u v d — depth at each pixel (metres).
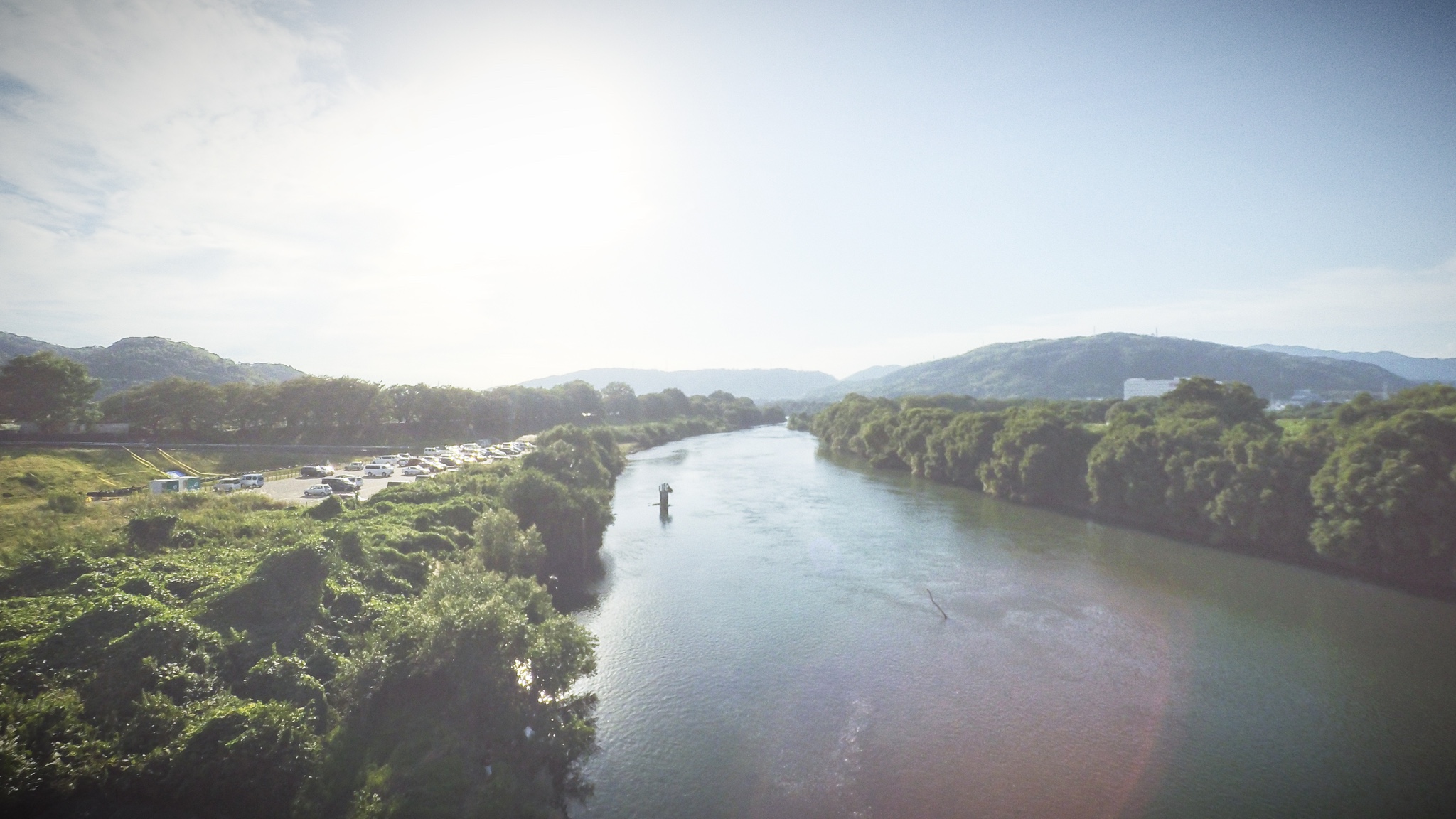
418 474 113.94
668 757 37.50
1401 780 35.72
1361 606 60.59
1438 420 65.25
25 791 24.22
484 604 38.50
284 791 27.97
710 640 53.16
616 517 98.69
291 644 36.97
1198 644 52.38
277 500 79.88
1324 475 71.88
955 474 129.38
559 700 41.38
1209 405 102.19
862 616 57.91
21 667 29.28
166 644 32.12
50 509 64.38
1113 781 35.50
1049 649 51.41
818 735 39.72
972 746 38.66
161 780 26.38
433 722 33.97
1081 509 102.88
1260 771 36.44
